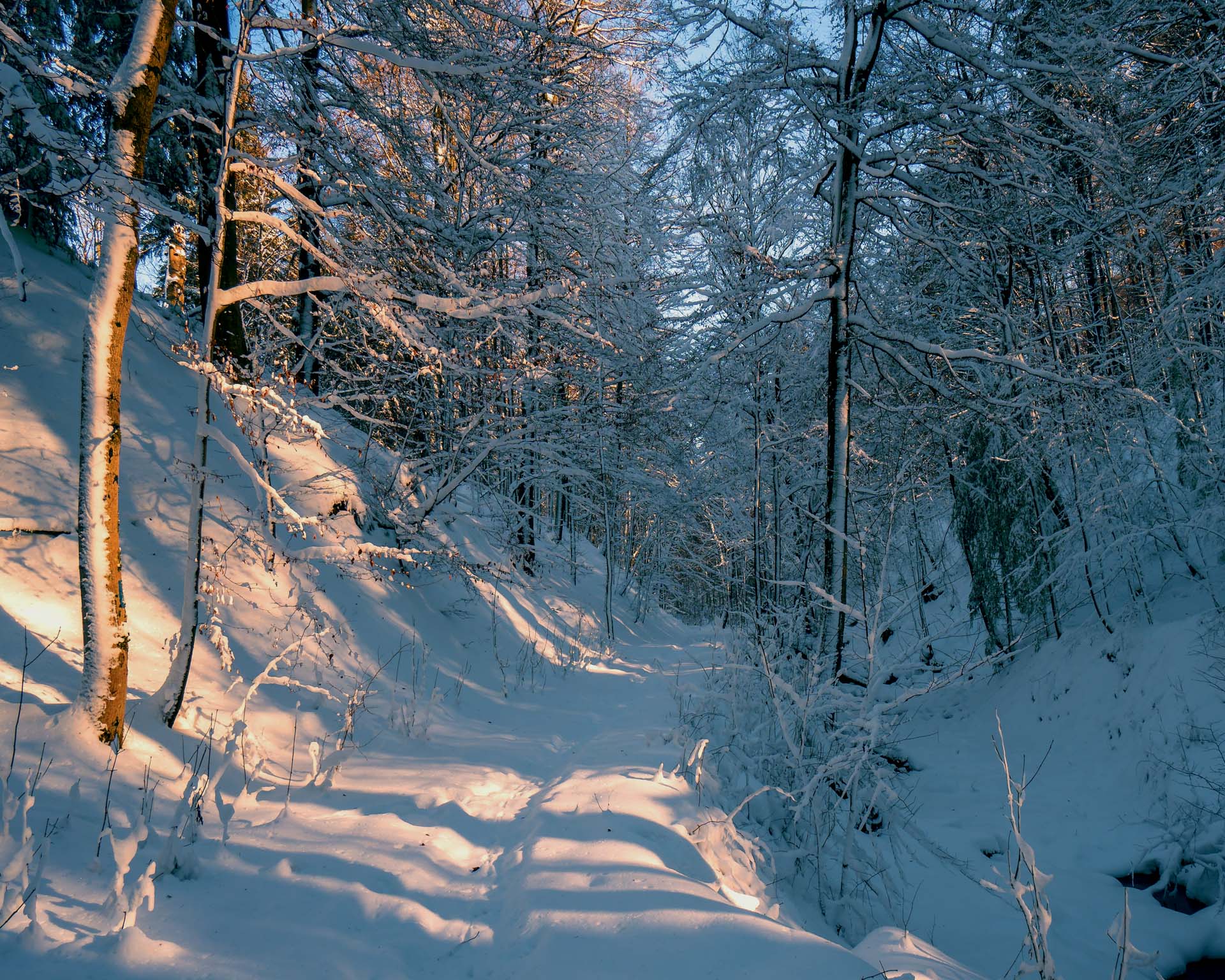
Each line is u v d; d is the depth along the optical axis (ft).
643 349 32.60
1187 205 32.60
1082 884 19.83
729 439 38.96
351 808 14.90
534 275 34.78
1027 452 32.65
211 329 16.34
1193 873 18.93
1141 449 33.73
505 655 33.63
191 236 35.58
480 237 29.60
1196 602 29.99
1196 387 32.14
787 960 9.03
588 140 32.83
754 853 14.90
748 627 28.76
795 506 39.50
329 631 24.86
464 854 13.56
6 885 9.04
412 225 26.68
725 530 49.62
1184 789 22.20
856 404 37.24
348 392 30.30
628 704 29.45
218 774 13.51
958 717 36.50
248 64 20.31
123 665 14.51
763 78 28.55
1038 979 13.76
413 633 29.25
